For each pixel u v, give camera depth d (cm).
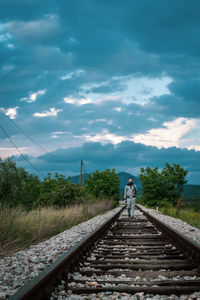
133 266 530
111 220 1287
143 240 886
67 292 394
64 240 823
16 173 1636
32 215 1062
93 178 3769
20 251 684
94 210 1966
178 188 3419
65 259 469
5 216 849
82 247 629
